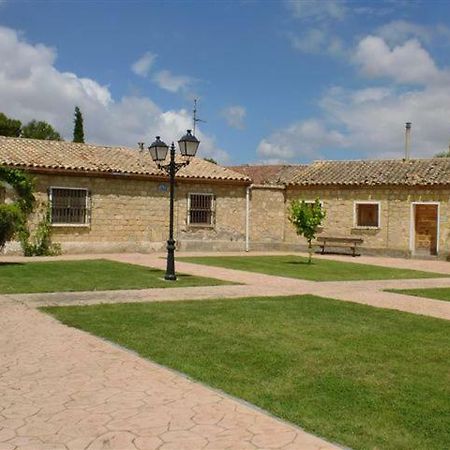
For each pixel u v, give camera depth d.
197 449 4.14
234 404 5.10
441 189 23.19
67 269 15.39
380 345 7.52
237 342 7.41
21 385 5.49
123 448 4.14
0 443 4.19
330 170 27.31
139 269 15.84
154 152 13.89
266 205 25.92
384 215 24.55
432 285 14.74
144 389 5.43
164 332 7.86
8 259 18.50
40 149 22.36
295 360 6.65
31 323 8.25
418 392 5.63
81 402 5.05
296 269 17.73
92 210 21.50
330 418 4.85
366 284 14.49
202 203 24.20
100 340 7.31
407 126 27.25
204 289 12.34
